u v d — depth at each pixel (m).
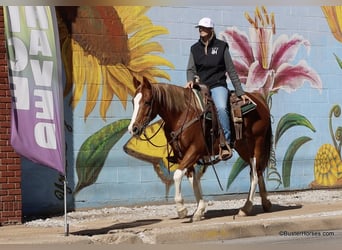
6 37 9.73
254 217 11.80
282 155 15.48
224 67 11.30
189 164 10.99
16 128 9.54
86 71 13.48
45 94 9.59
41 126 9.58
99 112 13.59
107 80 13.68
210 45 11.23
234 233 10.73
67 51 13.31
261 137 12.05
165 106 10.74
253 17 15.26
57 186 13.12
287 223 11.25
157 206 14.01
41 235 10.32
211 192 14.67
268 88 15.36
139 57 14.00
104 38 13.68
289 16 15.69
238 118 11.34
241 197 14.98
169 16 14.32
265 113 12.12
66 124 13.26
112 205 13.69
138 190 13.94
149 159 14.06
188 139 10.88
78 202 13.35
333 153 16.20
